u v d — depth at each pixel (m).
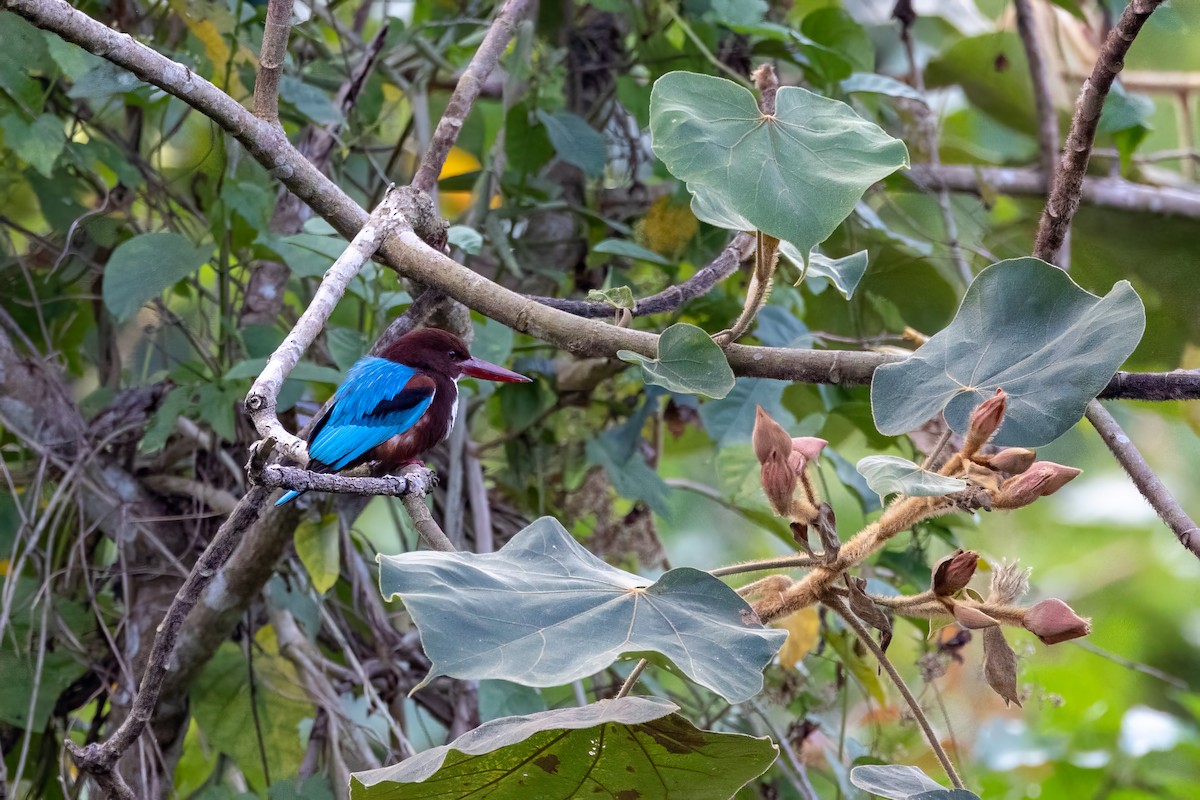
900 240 9.14
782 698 8.35
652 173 9.76
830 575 4.17
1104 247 10.80
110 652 8.18
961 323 4.39
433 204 5.98
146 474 8.69
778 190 3.93
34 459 8.41
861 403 7.87
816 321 10.24
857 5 11.19
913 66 10.18
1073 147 5.04
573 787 4.27
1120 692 11.12
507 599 3.84
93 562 8.47
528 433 9.16
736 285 9.48
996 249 10.91
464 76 6.23
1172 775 9.09
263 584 7.55
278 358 4.15
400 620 9.30
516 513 9.61
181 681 7.86
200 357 8.88
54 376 8.30
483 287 5.39
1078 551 12.73
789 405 9.77
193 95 5.31
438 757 3.84
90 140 8.52
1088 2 11.02
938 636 7.80
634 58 10.07
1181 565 12.58
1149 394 4.88
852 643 8.27
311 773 7.91
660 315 9.32
